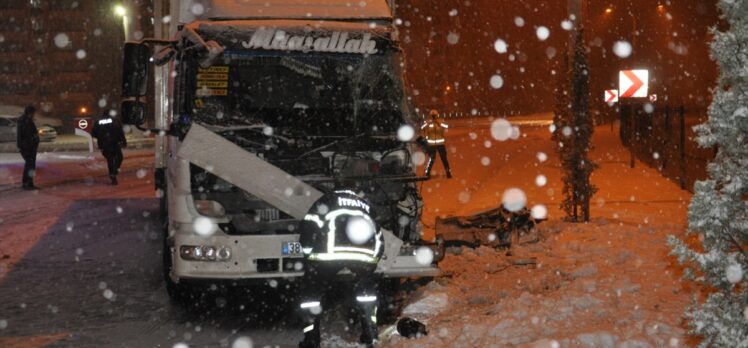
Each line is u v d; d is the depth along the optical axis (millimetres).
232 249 9836
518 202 14688
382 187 10445
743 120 5691
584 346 8070
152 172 31859
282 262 9930
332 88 10906
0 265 13977
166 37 14070
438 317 10008
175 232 10055
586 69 16422
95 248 15555
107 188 26094
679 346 7836
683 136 22703
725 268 5867
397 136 10781
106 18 65312
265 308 11164
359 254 8352
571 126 16484
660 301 9664
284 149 10344
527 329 8719
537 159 34000
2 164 35094
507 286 11570
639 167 29188
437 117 26672
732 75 5742
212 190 9992
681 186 22328
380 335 9258
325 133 10703
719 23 6176
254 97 10672
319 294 8516
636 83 26203
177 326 10258
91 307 11180
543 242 14242
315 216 8414
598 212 17719
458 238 13914
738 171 5773
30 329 10062
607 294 10109
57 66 65125
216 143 9867
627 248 13336
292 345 9445
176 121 10531
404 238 10727
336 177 10328
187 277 9898
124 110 10930
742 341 5750
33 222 18844
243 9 11180
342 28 11070
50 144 48469
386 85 11133
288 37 10844
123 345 9391
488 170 30078
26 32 64750
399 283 11766
